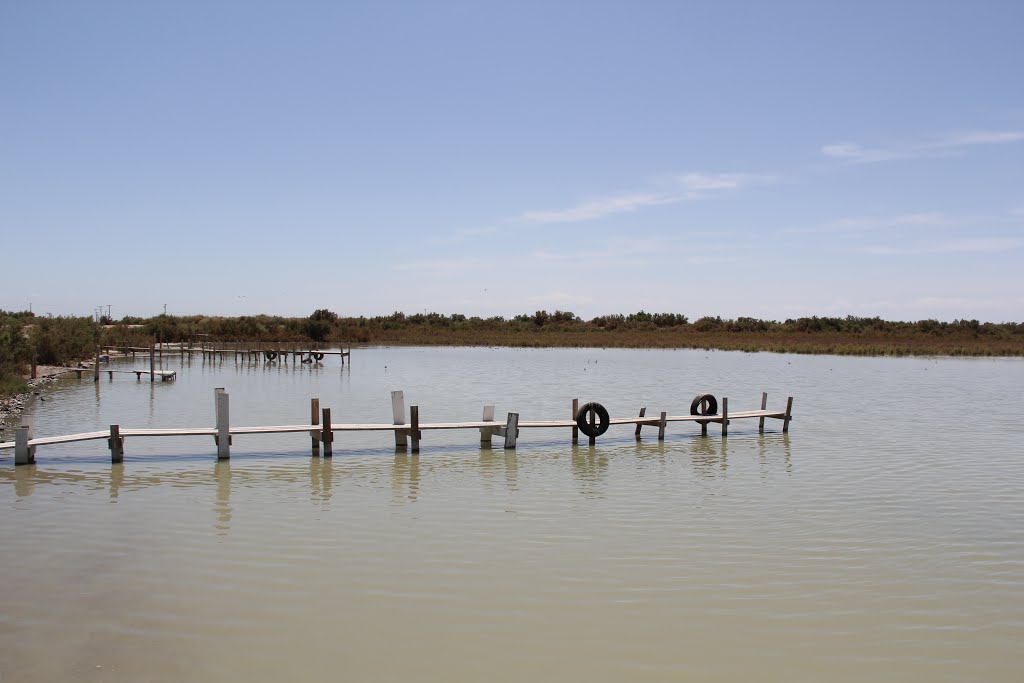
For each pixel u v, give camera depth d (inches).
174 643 355.9
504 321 4724.4
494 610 397.1
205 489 653.3
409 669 334.6
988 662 348.2
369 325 4158.5
